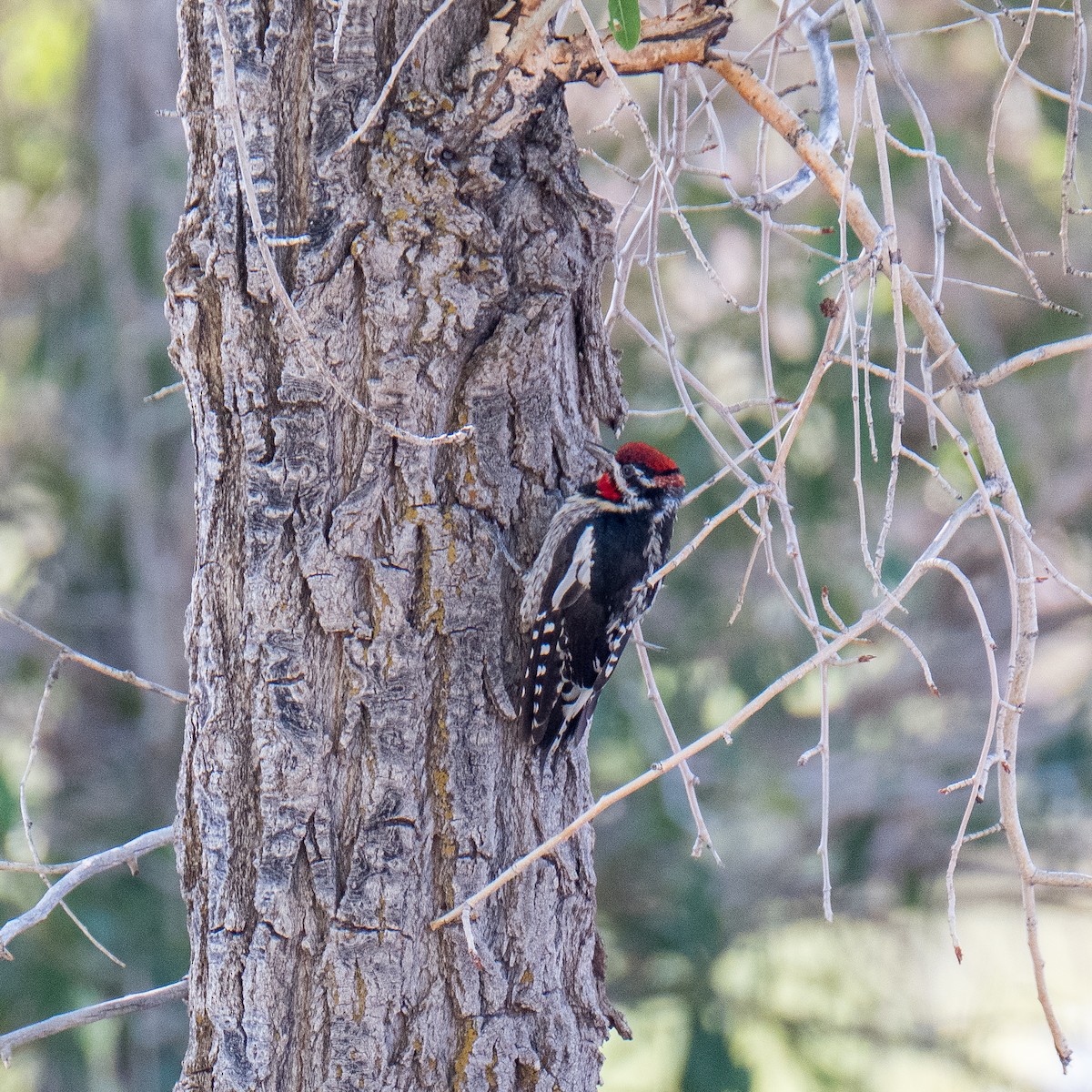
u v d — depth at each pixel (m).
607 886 23.19
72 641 23.14
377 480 7.41
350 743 7.45
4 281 22.94
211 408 7.46
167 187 21.83
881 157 6.24
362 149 7.22
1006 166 21.03
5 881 18.95
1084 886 6.36
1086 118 19.58
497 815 7.76
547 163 7.70
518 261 7.67
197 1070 7.61
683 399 7.38
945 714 24.88
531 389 7.84
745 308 7.24
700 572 21.27
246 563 7.41
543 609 8.12
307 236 6.48
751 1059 23.14
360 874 7.41
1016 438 20.73
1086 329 21.00
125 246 22.03
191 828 7.73
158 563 22.94
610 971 23.05
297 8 7.15
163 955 20.28
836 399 18.47
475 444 7.68
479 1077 7.58
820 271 17.98
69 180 22.78
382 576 7.43
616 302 8.41
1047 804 23.45
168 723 22.91
